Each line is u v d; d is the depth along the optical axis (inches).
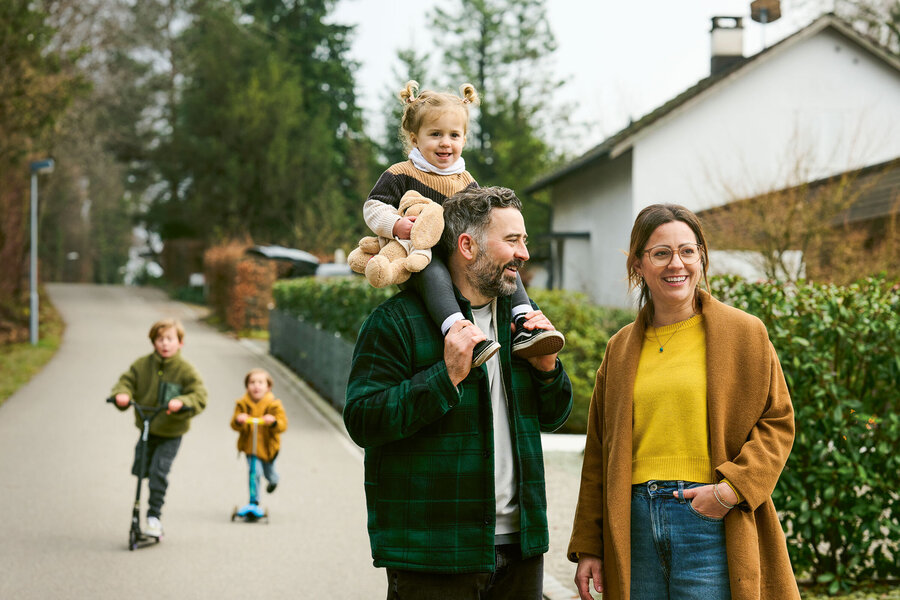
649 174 919.0
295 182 1683.1
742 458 117.7
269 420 306.7
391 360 120.0
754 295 225.8
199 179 1736.0
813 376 217.9
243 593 230.4
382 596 229.8
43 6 1115.3
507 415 123.3
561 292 504.7
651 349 129.3
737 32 1010.7
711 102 925.8
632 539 124.5
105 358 830.5
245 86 1720.0
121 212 2928.2
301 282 808.9
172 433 280.8
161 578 241.9
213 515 311.4
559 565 245.8
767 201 544.1
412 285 125.6
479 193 123.3
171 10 2128.4
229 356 860.6
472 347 111.8
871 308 220.7
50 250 2743.6
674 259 125.6
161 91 2169.0
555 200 1283.2
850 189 562.9
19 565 251.8
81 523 298.7
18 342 909.8
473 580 118.3
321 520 306.7
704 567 118.5
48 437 455.2
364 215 130.9
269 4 1984.5
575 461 390.0
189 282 1980.8
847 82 941.2
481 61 2005.4
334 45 2005.4
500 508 121.9
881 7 1170.6
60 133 1058.7
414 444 118.6
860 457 219.1
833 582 218.5
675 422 122.8
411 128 137.8
